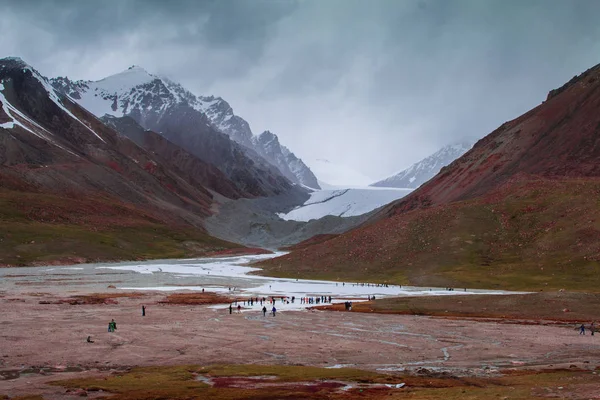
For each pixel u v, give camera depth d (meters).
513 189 185.38
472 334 71.12
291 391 40.38
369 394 39.28
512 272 136.00
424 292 122.81
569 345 63.50
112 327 69.94
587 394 36.28
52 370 48.84
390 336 69.25
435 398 35.97
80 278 151.12
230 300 110.44
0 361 52.06
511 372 48.56
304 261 178.62
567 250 141.12
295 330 73.31
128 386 41.75
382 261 161.75
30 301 101.31
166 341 63.66
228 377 45.59
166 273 173.12
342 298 115.12
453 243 159.75
